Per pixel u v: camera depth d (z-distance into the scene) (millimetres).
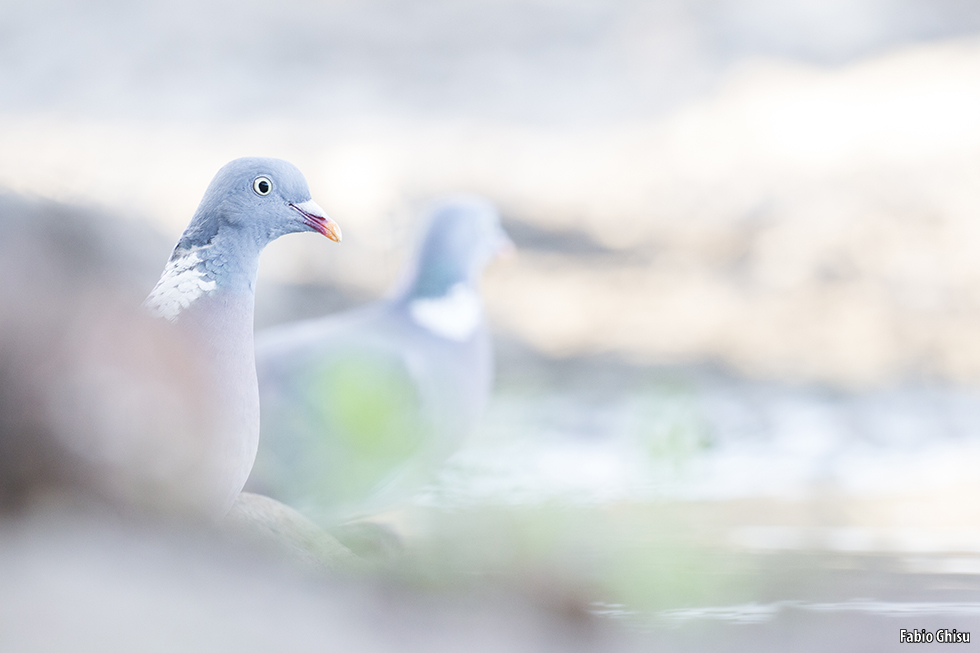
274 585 5816
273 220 6039
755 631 5957
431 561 5910
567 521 5973
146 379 5902
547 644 5855
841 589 6094
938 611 6031
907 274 14242
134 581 5777
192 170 16422
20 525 5832
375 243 14047
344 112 19500
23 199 6328
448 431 6426
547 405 9062
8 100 18859
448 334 6449
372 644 5793
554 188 17266
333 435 6348
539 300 13711
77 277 5910
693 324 13133
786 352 12391
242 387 5992
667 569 5969
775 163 17219
